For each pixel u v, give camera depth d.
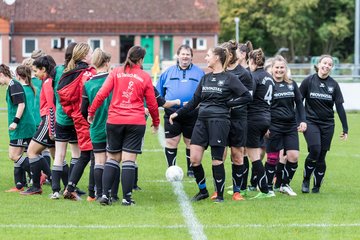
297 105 24.77
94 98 21.91
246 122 23.16
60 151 23.31
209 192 25.12
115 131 21.72
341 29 151.12
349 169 31.73
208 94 22.34
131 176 22.09
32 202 22.70
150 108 22.11
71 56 22.72
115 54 128.62
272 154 25.06
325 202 23.31
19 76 25.12
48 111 23.41
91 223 19.78
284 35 149.75
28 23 127.00
